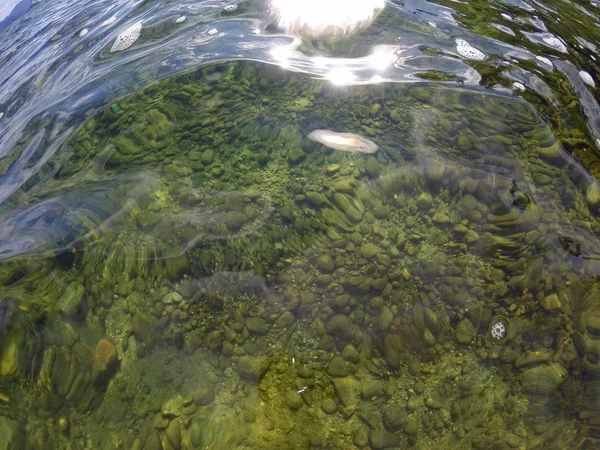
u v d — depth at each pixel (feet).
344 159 4.42
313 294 3.75
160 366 3.54
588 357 3.44
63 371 3.42
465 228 4.00
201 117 5.03
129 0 8.67
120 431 3.28
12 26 10.26
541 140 4.58
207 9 7.13
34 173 4.85
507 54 5.71
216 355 3.59
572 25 6.59
